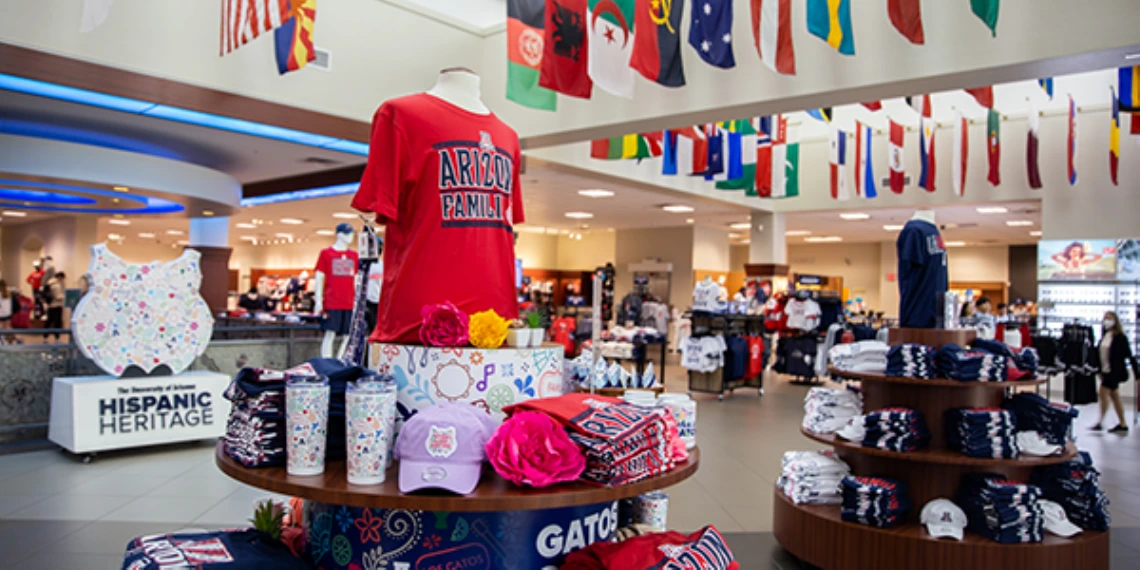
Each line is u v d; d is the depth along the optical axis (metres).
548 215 17.69
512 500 1.68
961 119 10.02
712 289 11.41
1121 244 11.47
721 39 5.26
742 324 11.88
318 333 10.08
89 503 4.86
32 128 8.21
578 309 18.89
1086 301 11.98
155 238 25.20
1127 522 5.29
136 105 6.67
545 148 9.77
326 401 1.86
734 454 7.14
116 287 6.16
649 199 14.12
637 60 5.08
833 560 3.89
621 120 7.25
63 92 6.20
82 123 7.93
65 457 6.13
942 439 4.08
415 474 1.72
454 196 2.35
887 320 16.03
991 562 3.59
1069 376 10.73
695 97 6.73
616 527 2.44
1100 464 7.28
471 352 2.09
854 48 5.41
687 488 5.82
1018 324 11.84
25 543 4.09
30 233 18.48
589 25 5.08
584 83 5.41
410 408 2.12
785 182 9.66
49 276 15.70
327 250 8.88
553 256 24.67
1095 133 11.71
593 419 1.91
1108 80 11.59
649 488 1.89
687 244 19.55
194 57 6.50
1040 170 12.06
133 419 6.18
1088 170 11.77
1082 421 10.17
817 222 17.77
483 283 2.37
